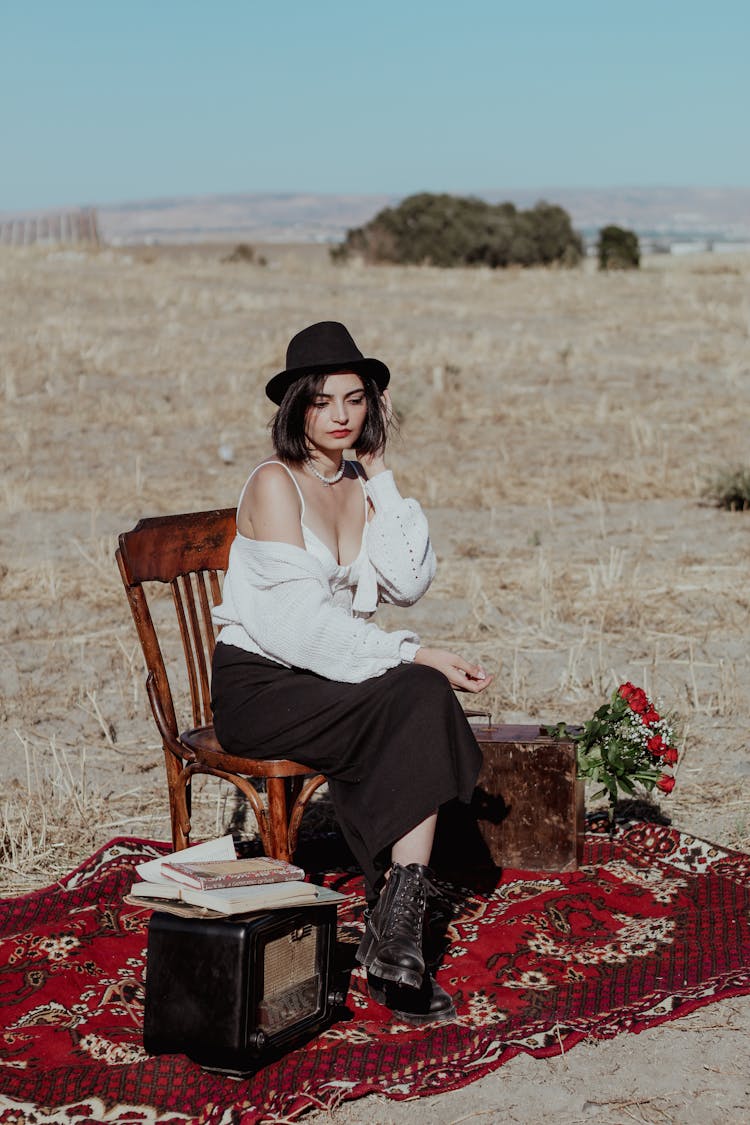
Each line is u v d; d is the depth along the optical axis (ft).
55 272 90.68
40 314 69.21
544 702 21.26
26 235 143.84
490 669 22.77
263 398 51.31
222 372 56.08
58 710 21.42
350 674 12.92
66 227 146.20
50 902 14.57
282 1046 11.44
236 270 101.55
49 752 19.63
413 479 38.63
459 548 31.24
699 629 25.00
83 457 41.98
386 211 132.67
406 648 12.99
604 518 34.37
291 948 11.61
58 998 12.35
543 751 15.28
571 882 15.07
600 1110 10.56
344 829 12.75
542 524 33.76
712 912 14.11
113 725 20.88
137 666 23.52
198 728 14.96
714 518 34.27
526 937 13.67
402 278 99.14
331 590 13.79
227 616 13.70
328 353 13.38
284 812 13.33
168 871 11.69
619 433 45.55
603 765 15.48
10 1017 12.03
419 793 12.09
